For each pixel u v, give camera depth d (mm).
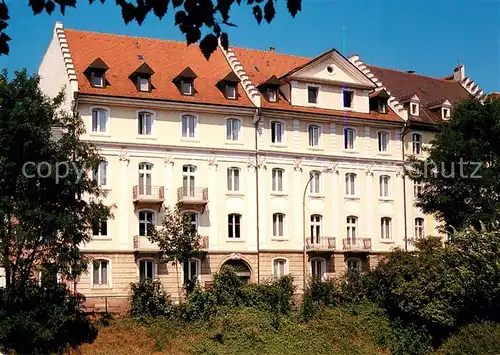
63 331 51469
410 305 57531
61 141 52406
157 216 63469
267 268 67000
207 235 65125
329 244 69125
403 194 74125
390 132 74562
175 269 63312
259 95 68062
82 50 67188
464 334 54656
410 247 73562
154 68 68062
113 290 61219
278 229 68188
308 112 70062
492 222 61562
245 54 75312
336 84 72250
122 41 69812
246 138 67688
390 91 81562
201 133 66000
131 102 63344
